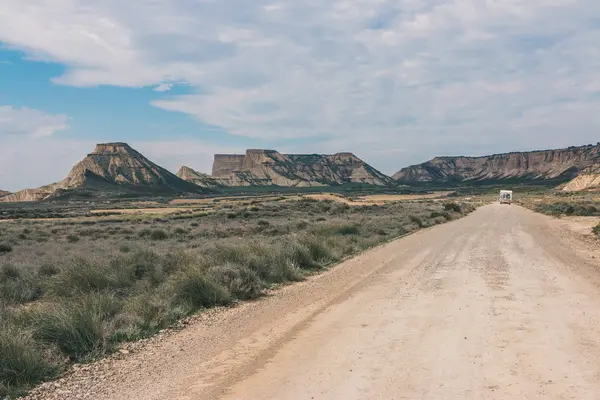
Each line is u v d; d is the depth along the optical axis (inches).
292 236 914.1
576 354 261.3
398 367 251.9
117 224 2182.6
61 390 250.1
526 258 690.2
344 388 226.8
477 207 3523.6
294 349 297.3
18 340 276.2
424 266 633.6
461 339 297.0
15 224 2337.6
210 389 238.8
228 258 591.8
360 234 1127.6
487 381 226.5
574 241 951.6
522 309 371.2
